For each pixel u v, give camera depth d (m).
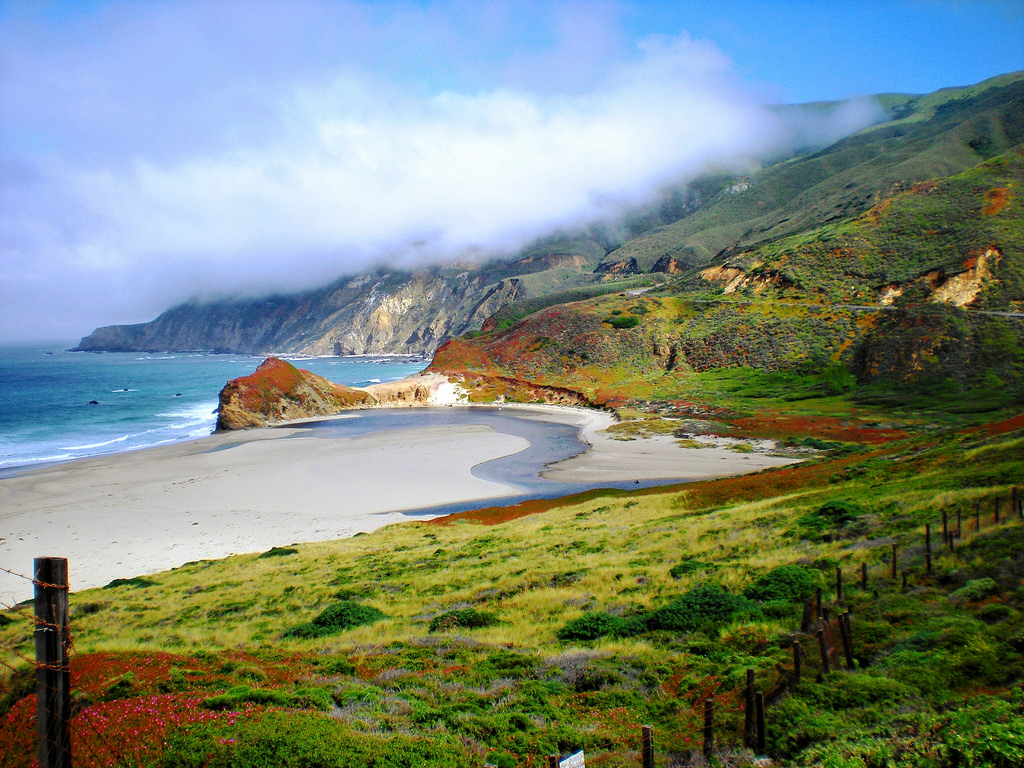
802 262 150.88
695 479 61.31
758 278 156.62
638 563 26.11
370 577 30.00
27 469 69.88
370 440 87.88
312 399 120.62
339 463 71.44
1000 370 96.69
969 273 118.25
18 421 112.50
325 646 19.03
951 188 146.88
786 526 27.50
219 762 10.00
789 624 15.98
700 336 141.62
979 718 9.10
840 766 8.84
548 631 19.02
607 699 13.27
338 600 26.30
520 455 75.81
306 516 50.81
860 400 100.94
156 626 24.47
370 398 134.75
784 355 125.12
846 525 25.08
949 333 106.69
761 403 106.50
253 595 28.30
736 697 12.05
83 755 10.28
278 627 22.77
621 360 143.88
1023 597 13.62
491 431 95.56
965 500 23.53
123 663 14.69
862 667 12.80
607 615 18.95
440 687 14.44
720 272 172.25
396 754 10.33
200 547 42.66
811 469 46.06
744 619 16.92
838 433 80.56
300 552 38.56
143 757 10.20
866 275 136.88
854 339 120.19
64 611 7.48
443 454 76.62
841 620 13.52
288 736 10.57
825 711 10.95
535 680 14.50
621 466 68.50
